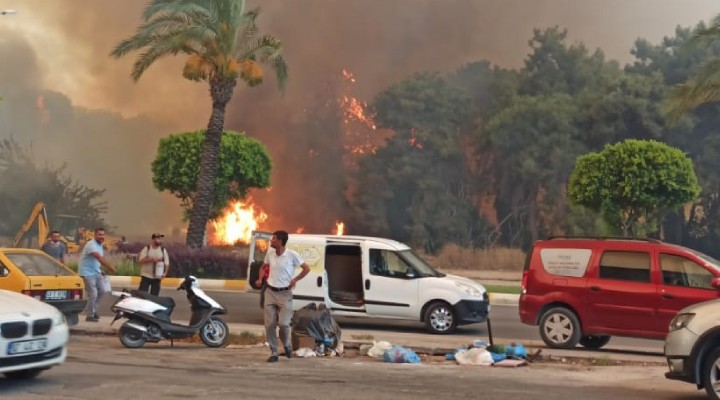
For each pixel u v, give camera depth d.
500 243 60.97
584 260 14.75
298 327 13.37
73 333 15.26
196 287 14.14
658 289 14.01
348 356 13.18
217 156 34.28
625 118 57.47
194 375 10.63
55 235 18.05
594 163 34.09
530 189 60.25
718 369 8.82
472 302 17.09
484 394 9.62
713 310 9.10
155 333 13.54
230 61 33.44
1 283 13.91
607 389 10.16
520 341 16.23
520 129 59.81
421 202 62.69
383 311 17.30
